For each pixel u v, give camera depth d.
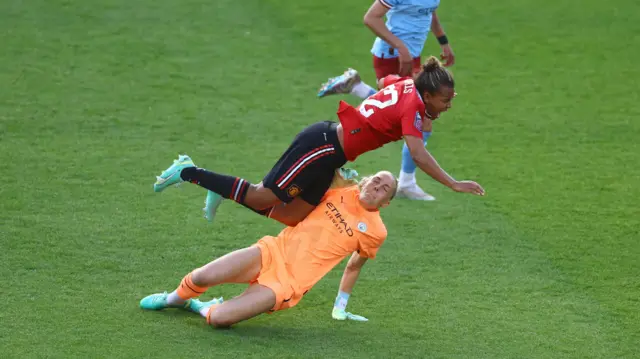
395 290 21.55
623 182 28.25
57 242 22.81
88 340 18.16
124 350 17.81
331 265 19.34
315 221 19.48
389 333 19.38
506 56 38.78
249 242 23.62
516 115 33.38
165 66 35.72
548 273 22.70
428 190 27.61
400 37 27.19
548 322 20.25
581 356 18.78
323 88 26.80
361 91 26.58
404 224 25.17
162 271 21.75
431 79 19.25
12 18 38.84
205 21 40.03
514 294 21.56
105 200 25.44
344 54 37.88
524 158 29.88
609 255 23.70
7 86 33.03
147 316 19.47
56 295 20.17
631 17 43.22
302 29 40.03
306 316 20.08
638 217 25.91
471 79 36.44
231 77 35.22
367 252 19.48
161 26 39.19
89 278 21.14
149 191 26.22
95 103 32.25
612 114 33.72
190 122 31.25
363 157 29.67
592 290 21.86
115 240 23.20
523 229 25.08
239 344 18.38
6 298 19.84
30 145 28.72
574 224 25.44
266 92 34.12
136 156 28.47
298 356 18.02
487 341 19.22
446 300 21.12
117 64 35.56
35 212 24.38
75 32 38.06
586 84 36.38
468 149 30.44
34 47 36.41
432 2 26.92
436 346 18.86
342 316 19.92
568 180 28.33
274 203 19.97
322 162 19.56
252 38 38.81
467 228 25.08
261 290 18.81
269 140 30.22
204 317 19.56
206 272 18.86
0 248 22.22
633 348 19.20
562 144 31.08
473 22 42.00
